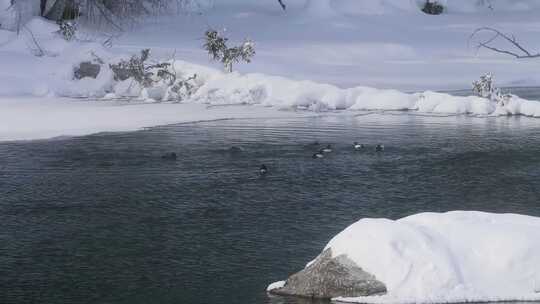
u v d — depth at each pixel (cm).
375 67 3538
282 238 1105
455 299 769
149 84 3072
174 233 1136
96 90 3094
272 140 1978
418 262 788
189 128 2205
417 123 2338
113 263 1002
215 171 1580
